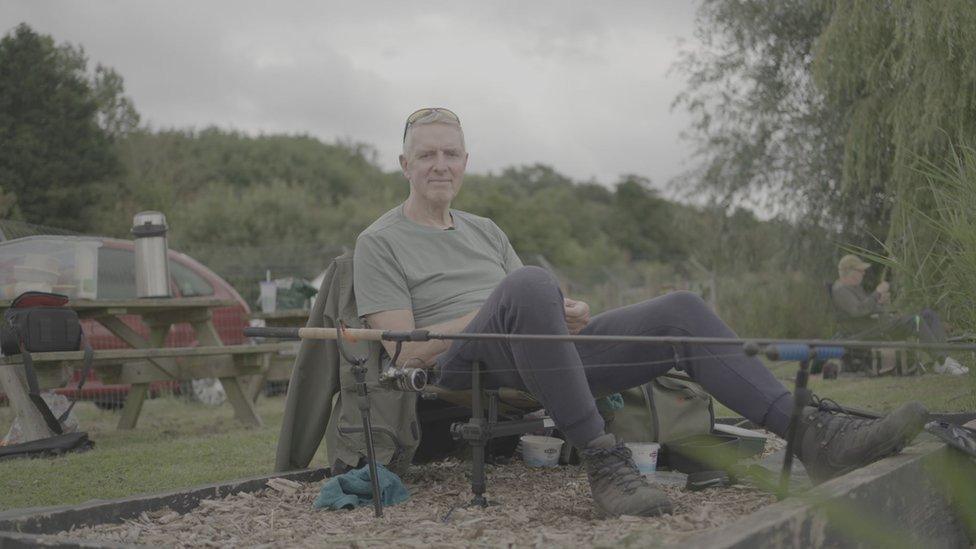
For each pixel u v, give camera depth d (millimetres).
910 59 6543
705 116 11961
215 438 5523
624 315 2855
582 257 56219
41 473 4285
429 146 3318
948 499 2594
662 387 3564
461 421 3568
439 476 3391
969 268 4148
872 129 7715
